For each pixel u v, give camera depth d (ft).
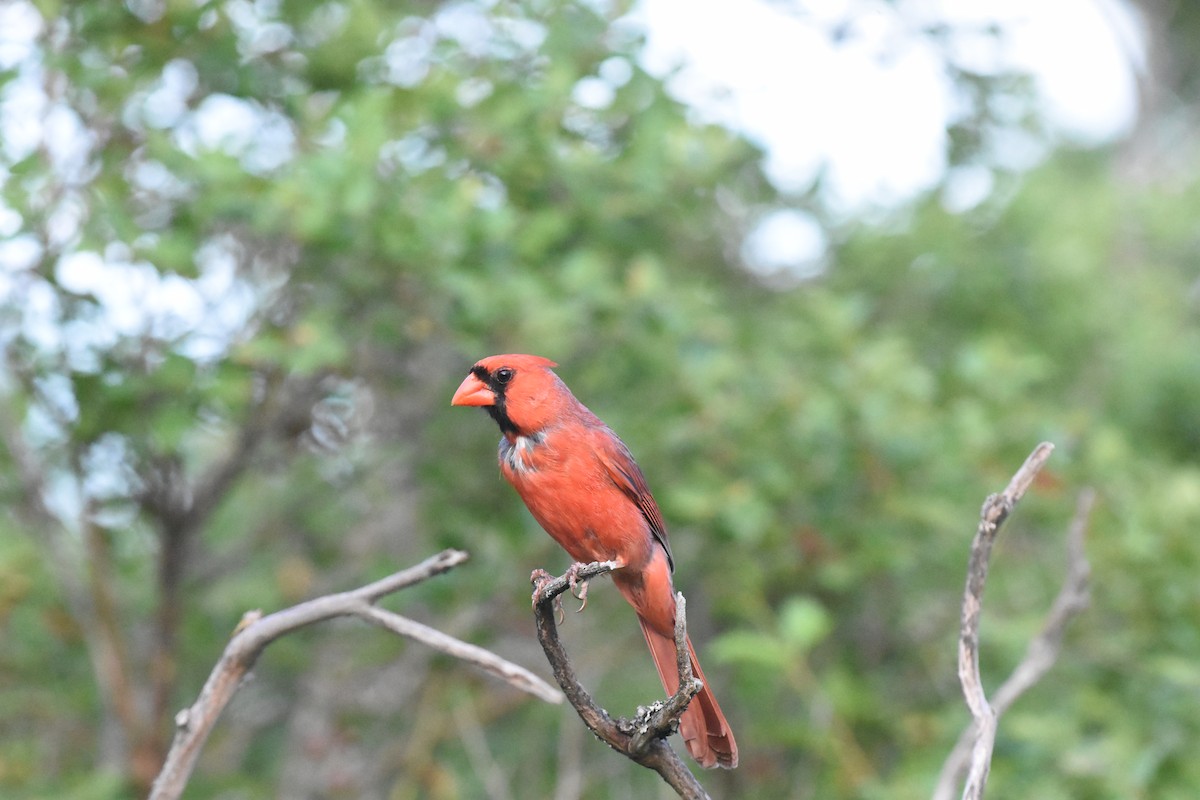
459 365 40.27
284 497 42.37
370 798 41.01
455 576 37.11
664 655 25.57
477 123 35.47
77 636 36.78
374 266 34.47
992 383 38.96
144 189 35.22
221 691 19.88
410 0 38.63
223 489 35.45
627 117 38.22
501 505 38.24
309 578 40.29
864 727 38.47
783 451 38.24
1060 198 53.47
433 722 39.19
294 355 31.01
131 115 33.91
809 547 37.73
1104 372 51.78
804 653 35.09
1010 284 48.85
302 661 39.96
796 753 43.01
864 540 37.70
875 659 43.70
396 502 42.27
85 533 34.94
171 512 35.27
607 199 37.52
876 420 36.94
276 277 36.14
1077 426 40.55
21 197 30.19
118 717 35.86
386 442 40.16
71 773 37.45
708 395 37.11
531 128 35.14
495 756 42.75
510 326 35.53
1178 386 51.19
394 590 19.80
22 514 36.50
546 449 24.63
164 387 32.22
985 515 19.71
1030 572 42.24
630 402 39.11
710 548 40.22
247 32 34.94
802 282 49.21
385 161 33.86
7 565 36.24
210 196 32.14
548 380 25.02
